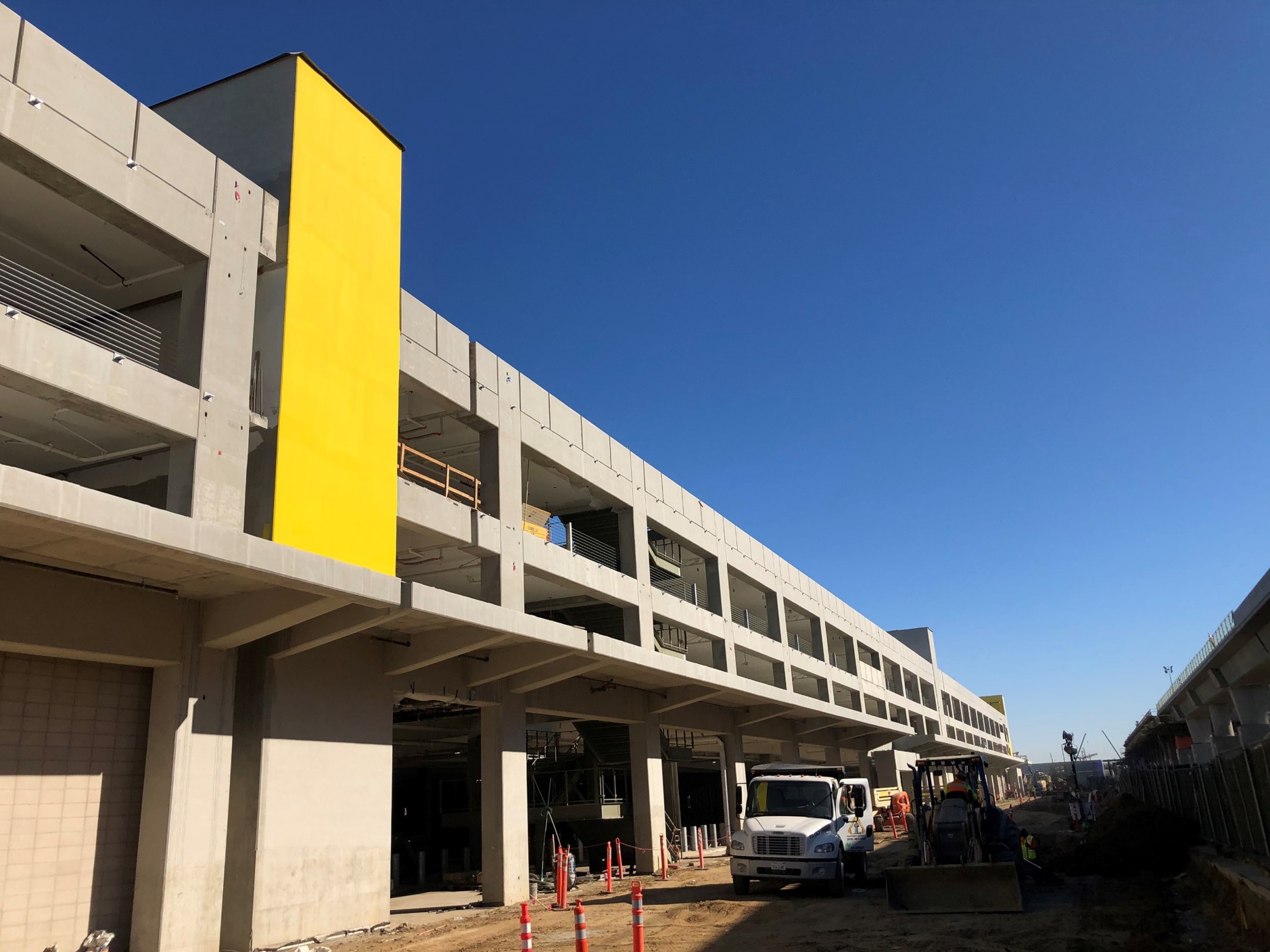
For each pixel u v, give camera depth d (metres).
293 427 16.70
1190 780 25.75
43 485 11.37
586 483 28.73
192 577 14.92
